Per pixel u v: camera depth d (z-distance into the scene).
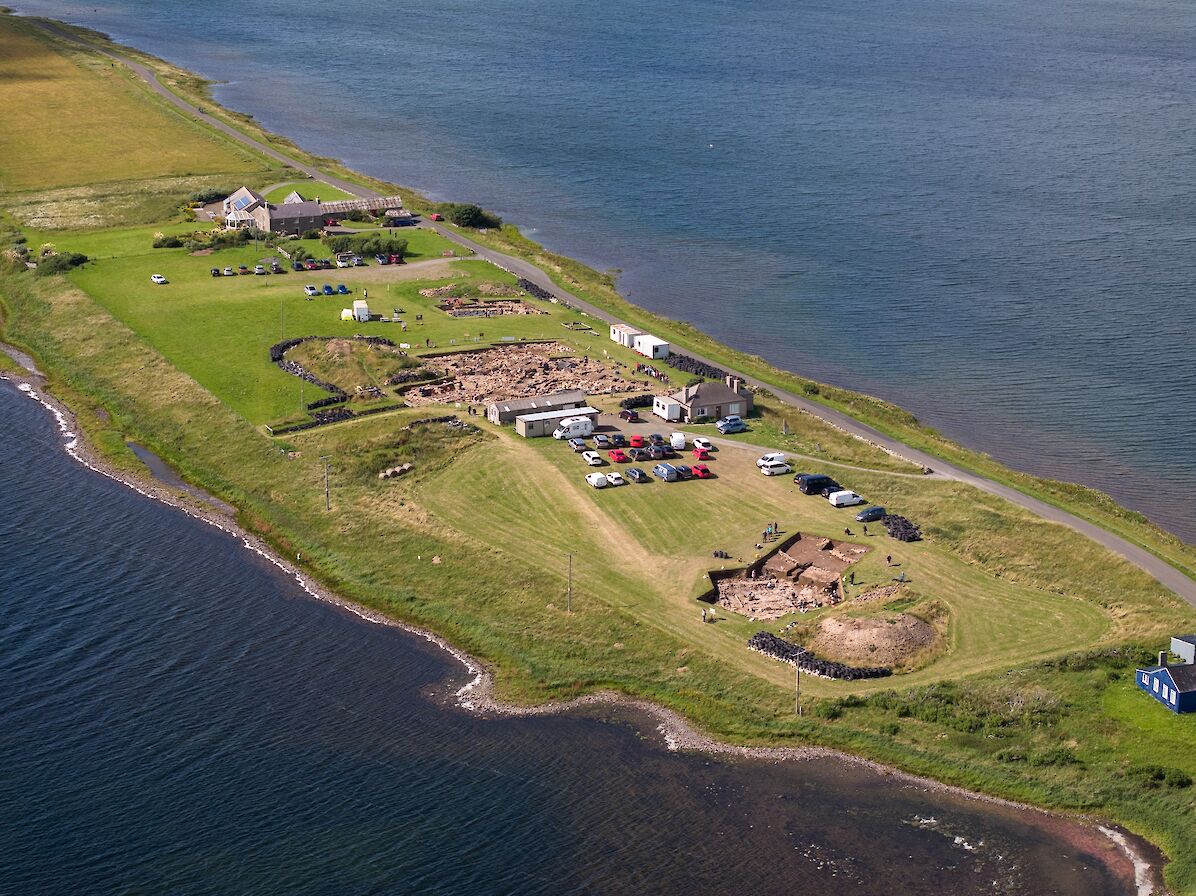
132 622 138.75
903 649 133.38
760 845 109.50
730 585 147.62
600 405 191.62
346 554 156.12
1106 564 149.25
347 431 182.25
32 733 119.38
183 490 172.38
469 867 105.94
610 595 144.50
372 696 128.50
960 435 193.00
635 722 125.69
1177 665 125.56
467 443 178.50
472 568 150.88
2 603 140.38
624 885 104.56
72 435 187.50
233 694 127.12
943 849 109.62
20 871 103.81
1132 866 108.06
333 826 109.94
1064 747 120.12
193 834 108.38
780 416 189.62
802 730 123.69
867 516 159.62
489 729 124.06
